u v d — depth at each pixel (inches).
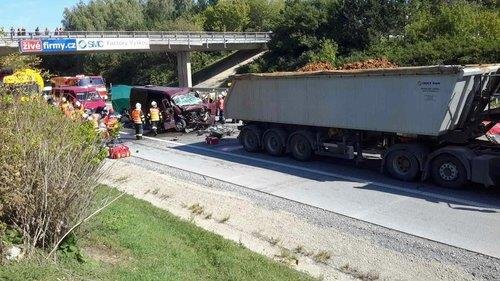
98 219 282.5
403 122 470.0
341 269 289.3
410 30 1839.3
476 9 1813.5
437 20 1774.1
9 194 215.3
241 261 275.6
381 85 482.3
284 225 360.5
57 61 3006.9
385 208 398.6
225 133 781.9
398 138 501.7
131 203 376.8
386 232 345.7
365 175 508.7
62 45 1748.3
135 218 321.1
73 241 239.0
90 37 1863.9
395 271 283.6
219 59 2709.2
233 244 306.7
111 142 669.3
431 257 301.7
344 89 518.0
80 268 221.8
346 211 394.3
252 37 2516.0
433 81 440.8
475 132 450.9
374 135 522.3
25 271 202.7
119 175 512.1
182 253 274.2
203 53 2753.4
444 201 410.9
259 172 539.8
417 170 467.2
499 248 310.2
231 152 664.4
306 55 2038.6
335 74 520.1
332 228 356.5
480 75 449.7
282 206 414.0
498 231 338.6
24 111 249.6
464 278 271.7
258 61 2305.6
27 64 1251.2
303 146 582.6
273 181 498.3
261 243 329.4
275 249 318.0
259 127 649.0
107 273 222.7
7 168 217.6
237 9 3201.3
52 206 226.7
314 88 550.3
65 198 230.7
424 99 449.7
